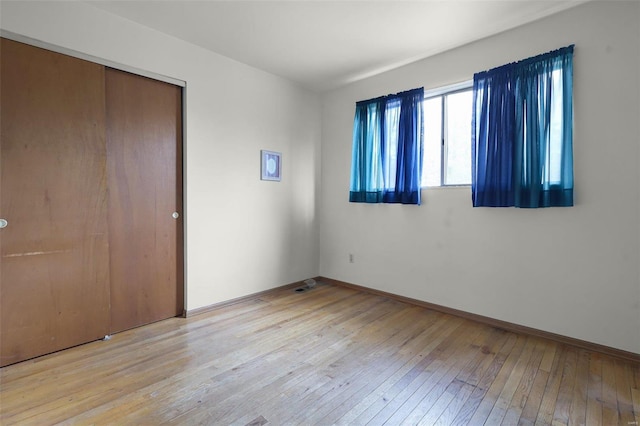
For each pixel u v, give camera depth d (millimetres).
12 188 2201
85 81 2482
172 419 1702
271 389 1979
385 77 3771
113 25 2596
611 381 2082
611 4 2354
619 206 2367
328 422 1698
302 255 4355
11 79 2170
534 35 2691
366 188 3904
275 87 3875
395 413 1778
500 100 2832
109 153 2666
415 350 2508
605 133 2400
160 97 2951
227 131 3408
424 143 3504
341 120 4289
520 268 2838
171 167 3055
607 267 2428
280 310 3365
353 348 2531
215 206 3334
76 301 2502
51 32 2303
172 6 2480
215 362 2291
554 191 2574
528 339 2709
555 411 1797
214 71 3270
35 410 1762
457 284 3240
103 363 2262
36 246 2311
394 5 2453
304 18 2643
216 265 3369
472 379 2109
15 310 2236
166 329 2850
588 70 2455
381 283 3893
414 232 3566
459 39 2996
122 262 2773
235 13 2568
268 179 3826
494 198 2871
